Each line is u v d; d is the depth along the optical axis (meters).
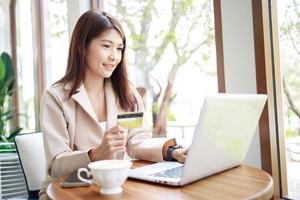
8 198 1.88
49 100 1.21
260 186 0.85
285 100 1.45
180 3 2.03
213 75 1.79
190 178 0.86
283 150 1.45
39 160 1.69
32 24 3.03
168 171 0.99
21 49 3.19
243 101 0.88
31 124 3.08
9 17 3.31
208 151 0.84
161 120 2.16
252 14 1.42
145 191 0.82
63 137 1.17
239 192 0.80
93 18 1.23
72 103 1.23
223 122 0.84
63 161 1.06
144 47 2.28
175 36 2.07
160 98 2.18
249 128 0.99
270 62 1.40
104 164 0.85
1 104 3.00
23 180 1.92
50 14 2.88
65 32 2.72
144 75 2.27
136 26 2.34
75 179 0.93
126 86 1.38
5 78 2.99
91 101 1.31
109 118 1.29
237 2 1.47
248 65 1.45
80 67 1.26
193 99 1.95
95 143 1.22
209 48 1.82
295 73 1.42
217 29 1.57
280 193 1.43
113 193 0.81
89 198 0.79
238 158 1.05
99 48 1.22
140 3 2.31
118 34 1.25
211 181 0.90
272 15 1.42
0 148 1.99
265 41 1.39
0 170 1.88
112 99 1.34
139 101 1.44
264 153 1.42
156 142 1.24
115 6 2.49
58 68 2.82
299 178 1.44
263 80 1.39
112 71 1.30
